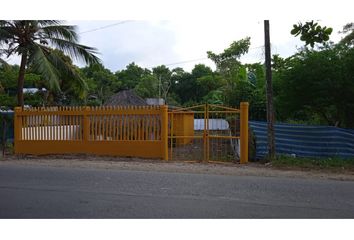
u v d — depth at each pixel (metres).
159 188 8.85
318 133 13.20
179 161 13.42
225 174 10.85
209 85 53.69
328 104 14.94
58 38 19.58
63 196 8.07
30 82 29.66
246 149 13.02
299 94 15.27
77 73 21.77
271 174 10.92
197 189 8.77
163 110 13.73
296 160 12.64
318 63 14.55
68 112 14.76
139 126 14.02
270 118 13.07
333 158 12.77
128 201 7.67
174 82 69.19
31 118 15.25
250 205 7.42
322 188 9.02
